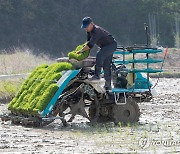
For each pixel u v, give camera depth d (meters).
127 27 126.31
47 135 21.41
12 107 25.14
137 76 25.66
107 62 24.31
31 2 119.69
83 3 126.25
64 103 24.08
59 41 118.88
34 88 24.64
